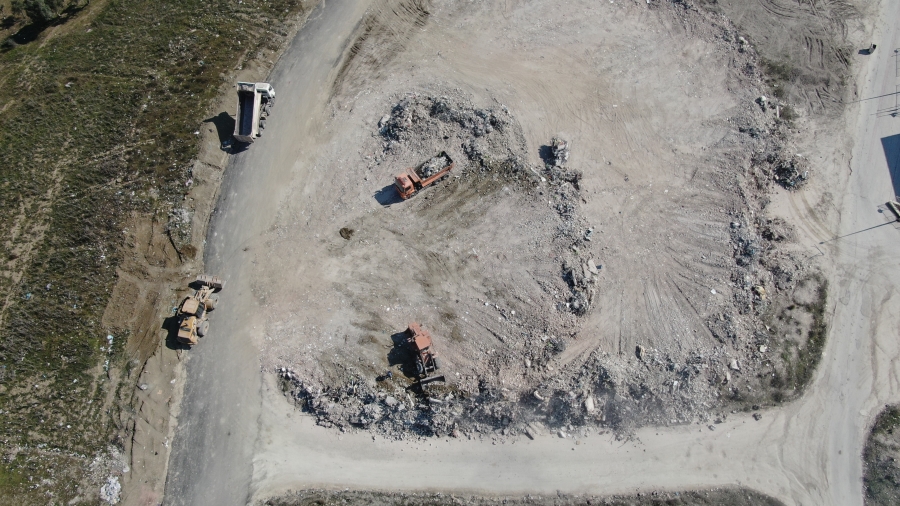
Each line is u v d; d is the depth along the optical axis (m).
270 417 32.69
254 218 37.28
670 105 41.16
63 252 35.50
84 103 39.88
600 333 34.16
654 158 39.25
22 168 37.69
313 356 33.78
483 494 31.36
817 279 36.03
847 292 35.81
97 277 35.22
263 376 33.47
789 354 34.12
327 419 32.62
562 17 44.53
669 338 33.94
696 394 32.91
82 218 36.41
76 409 32.41
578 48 43.31
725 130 40.16
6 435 31.69
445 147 38.91
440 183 38.00
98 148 38.56
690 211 37.47
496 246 36.28
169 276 35.50
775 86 41.72
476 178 38.12
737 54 42.97
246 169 38.72
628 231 36.88
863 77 42.34
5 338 33.31
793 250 36.81
